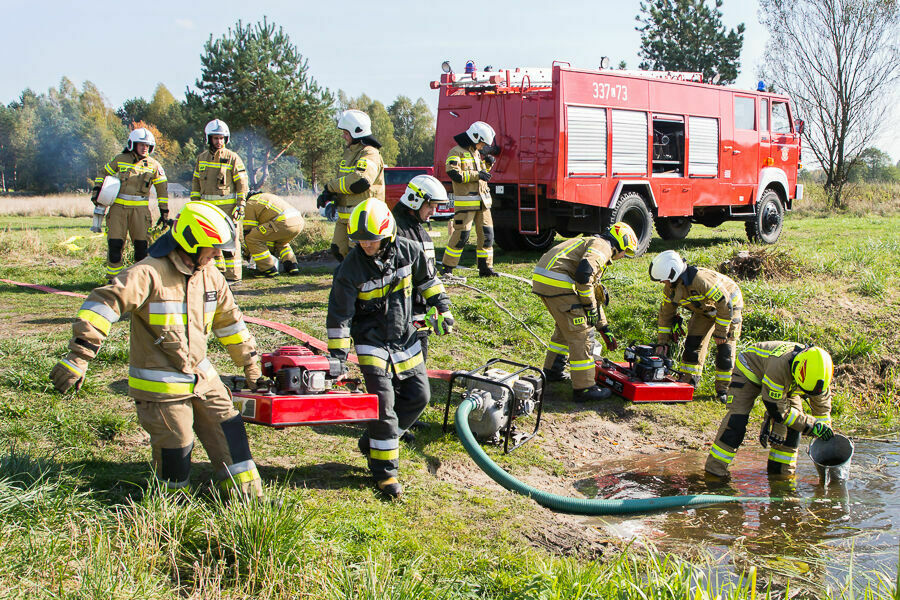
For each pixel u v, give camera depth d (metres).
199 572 3.21
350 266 4.31
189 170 61.22
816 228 17.17
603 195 11.27
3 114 83.56
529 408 6.04
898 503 5.27
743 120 13.70
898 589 3.56
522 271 10.97
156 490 3.69
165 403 3.63
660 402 6.80
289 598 3.21
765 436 5.71
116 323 7.52
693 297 6.83
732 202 13.51
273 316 8.25
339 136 38.59
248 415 4.31
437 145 12.23
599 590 3.47
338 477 4.65
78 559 3.21
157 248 3.59
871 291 9.67
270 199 10.53
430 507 4.43
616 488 5.40
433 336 8.05
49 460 4.12
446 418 5.75
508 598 3.47
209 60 33.59
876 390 7.84
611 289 9.59
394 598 3.23
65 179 75.75
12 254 13.11
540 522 4.44
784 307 9.09
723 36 42.06
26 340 6.71
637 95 11.64
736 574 4.13
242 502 3.68
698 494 5.26
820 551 4.46
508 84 11.05
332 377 4.57
